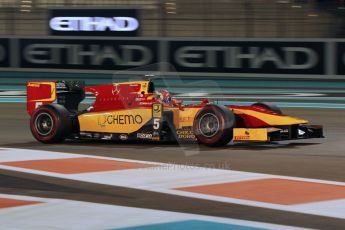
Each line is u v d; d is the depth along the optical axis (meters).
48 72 86.38
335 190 23.23
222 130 32.91
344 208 20.47
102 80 80.56
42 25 91.81
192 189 23.39
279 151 33.12
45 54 86.25
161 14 89.50
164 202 21.44
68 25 89.75
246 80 79.56
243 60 79.50
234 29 87.06
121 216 19.53
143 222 18.78
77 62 85.38
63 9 89.75
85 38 84.88
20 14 92.75
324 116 51.41
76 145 35.56
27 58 86.75
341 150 33.66
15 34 92.75
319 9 84.38
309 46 77.06
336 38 82.12
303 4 85.00
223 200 21.62
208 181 24.91
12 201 21.72
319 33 83.94
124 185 24.20
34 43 86.44
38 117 36.19
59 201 21.61
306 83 77.62
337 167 28.30
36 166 28.39
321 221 18.94
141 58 82.81
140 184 24.33
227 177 25.75
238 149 33.62
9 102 63.81
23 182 24.98
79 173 26.66
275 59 78.50
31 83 37.66
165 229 17.98
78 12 89.38
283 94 68.69
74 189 23.62
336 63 76.25
